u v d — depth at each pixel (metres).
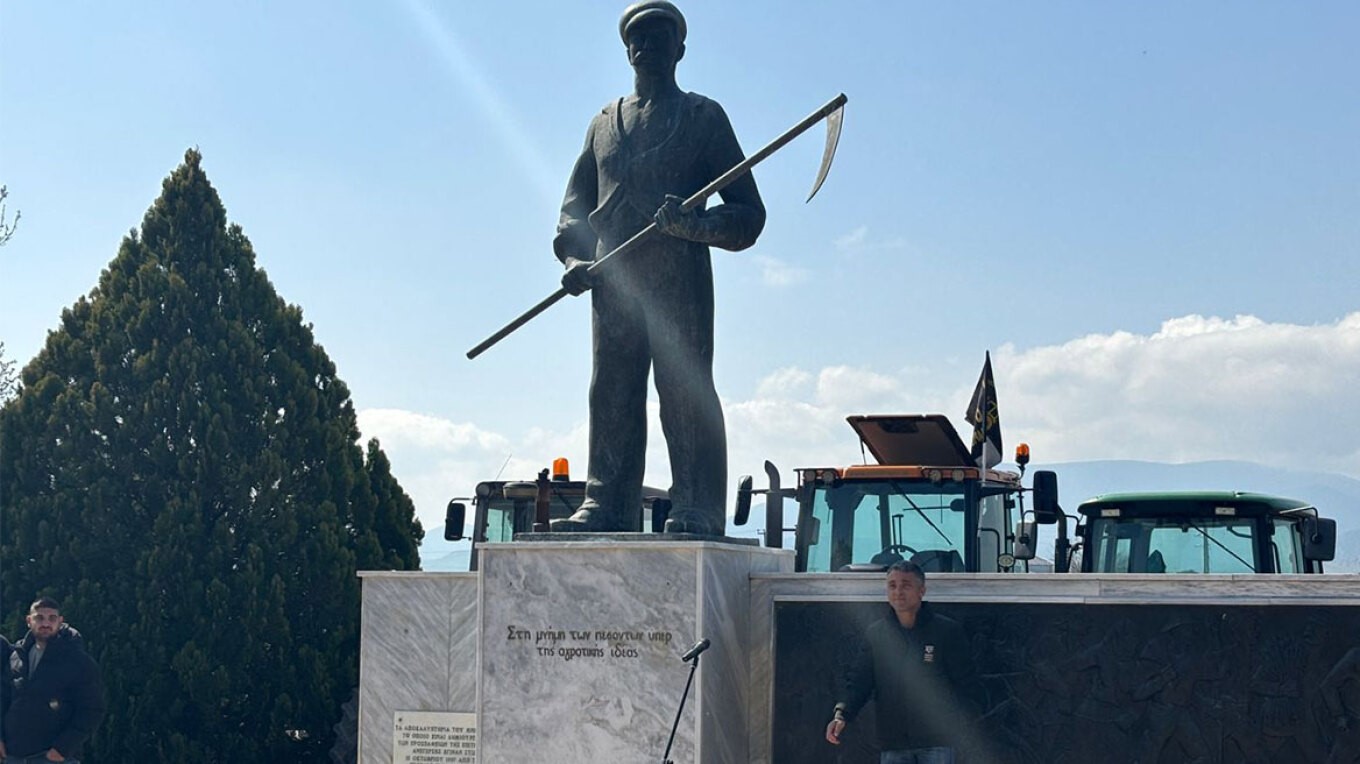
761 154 10.35
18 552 17.42
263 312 18.89
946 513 15.55
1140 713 9.81
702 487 10.95
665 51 11.13
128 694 17.09
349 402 19.72
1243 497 15.51
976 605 10.16
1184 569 15.55
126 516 17.70
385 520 19.83
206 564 17.48
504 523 18.52
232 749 17.33
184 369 18.03
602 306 11.13
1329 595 9.58
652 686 10.20
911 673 9.05
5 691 11.22
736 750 10.63
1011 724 10.01
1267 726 9.59
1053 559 16.33
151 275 18.36
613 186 11.10
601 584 10.38
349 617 18.36
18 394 18.17
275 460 18.09
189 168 18.86
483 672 10.57
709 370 11.09
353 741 17.12
